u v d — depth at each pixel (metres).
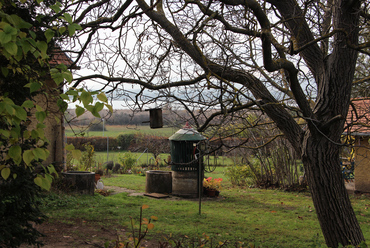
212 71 4.46
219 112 4.47
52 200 8.80
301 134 5.04
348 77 4.86
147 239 6.17
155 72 5.19
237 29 4.34
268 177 15.09
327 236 5.03
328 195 4.91
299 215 9.17
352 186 13.75
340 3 4.64
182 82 4.62
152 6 4.46
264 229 7.53
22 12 3.01
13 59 2.50
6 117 2.16
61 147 11.12
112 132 31.06
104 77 4.73
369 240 6.53
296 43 4.32
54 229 6.43
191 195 11.92
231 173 16.44
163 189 12.40
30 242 3.46
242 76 4.63
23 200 3.26
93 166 19.52
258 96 4.62
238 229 7.48
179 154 11.94
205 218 8.48
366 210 9.90
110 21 5.14
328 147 4.89
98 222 7.32
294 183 14.26
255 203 11.10
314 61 5.13
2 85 3.01
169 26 4.64
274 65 4.18
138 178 18.06
